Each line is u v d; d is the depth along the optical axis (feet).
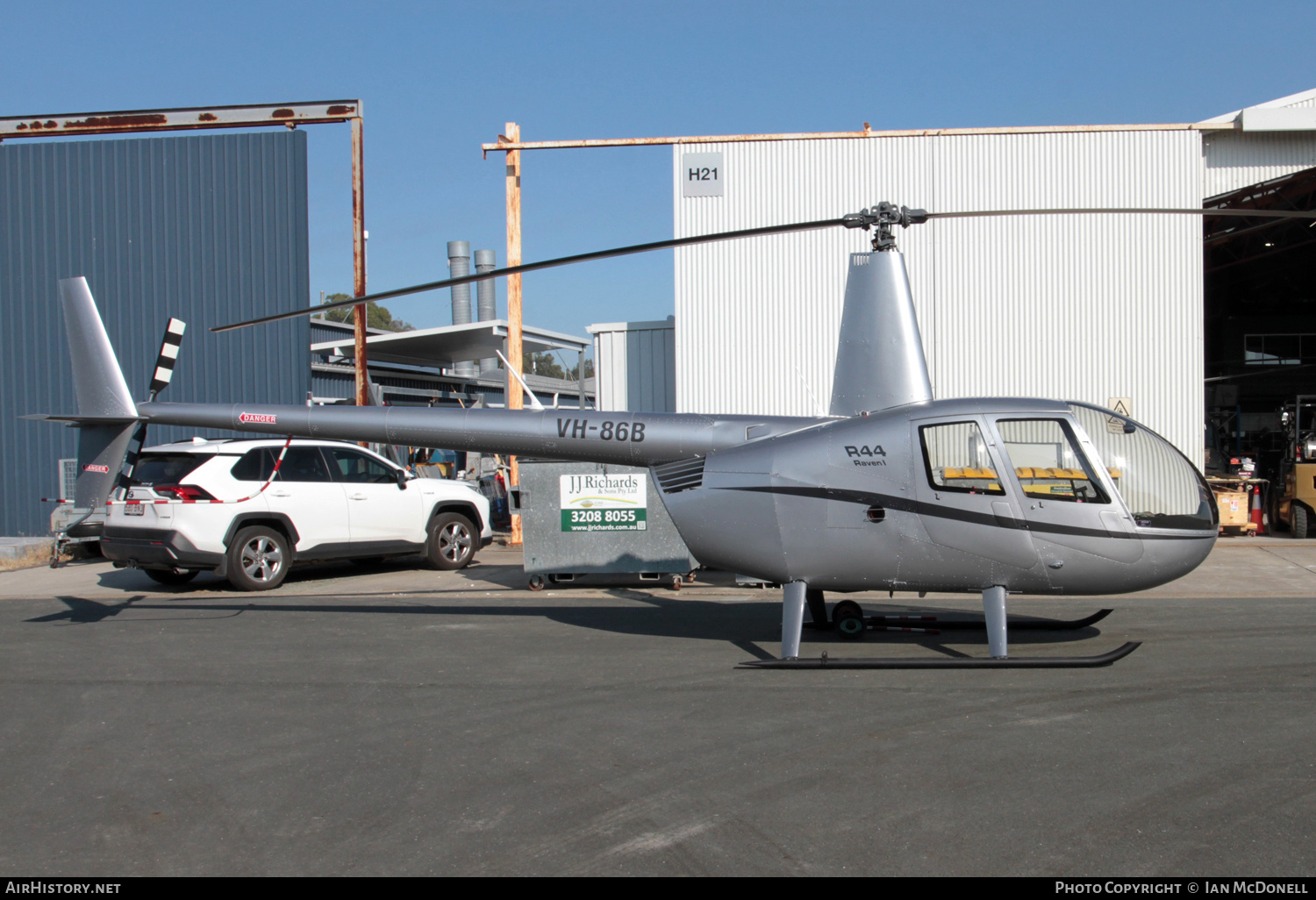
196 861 10.62
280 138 48.47
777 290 40.88
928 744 14.15
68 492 48.83
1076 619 24.04
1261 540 41.32
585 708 16.55
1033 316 40.14
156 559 30.78
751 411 41.01
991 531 19.11
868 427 20.06
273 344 48.67
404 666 20.12
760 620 25.40
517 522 45.70
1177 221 39.78
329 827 11.51
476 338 65.51
